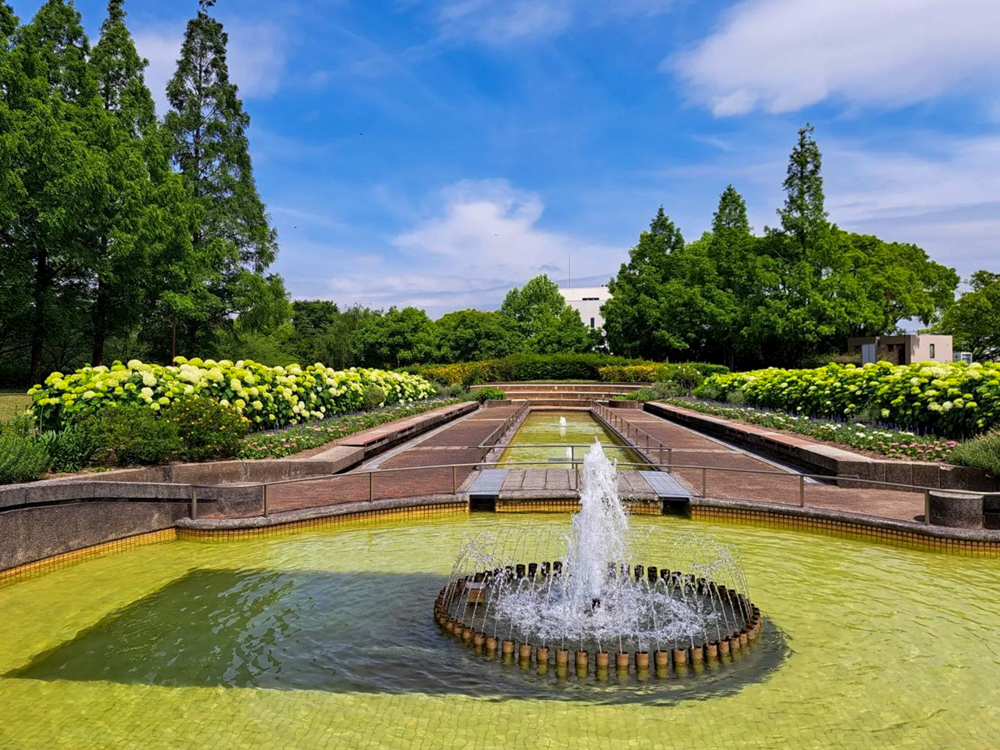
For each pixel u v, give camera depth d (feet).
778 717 12.54
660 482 33.47
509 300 198.59
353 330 177.06
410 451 49.19
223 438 33.73
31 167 67.15
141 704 13.30
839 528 25.80
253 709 13.05
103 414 31.17
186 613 18.34
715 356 142.00
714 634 16.74
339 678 14.34
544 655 14.70
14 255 71.20
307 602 19.16
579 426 74.59
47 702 13.42
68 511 22.86
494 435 52.06
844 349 127.24
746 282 123.54
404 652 15.69
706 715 12.64
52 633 16.97
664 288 136.05
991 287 127.24
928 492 24.53
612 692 13.61
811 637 16.24
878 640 16.01
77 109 74.43
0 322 79.82
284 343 177.17
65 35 80.79
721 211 133.80
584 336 158.71
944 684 13.76
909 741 11.68
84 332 87.40
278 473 34.01
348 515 28.35
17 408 49.37
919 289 133.49
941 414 37.45
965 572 21.29
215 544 25.76
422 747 11.68
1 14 72.13
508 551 24.41
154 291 88.79
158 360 105.09
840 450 36.91
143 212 76.54
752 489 32.22
